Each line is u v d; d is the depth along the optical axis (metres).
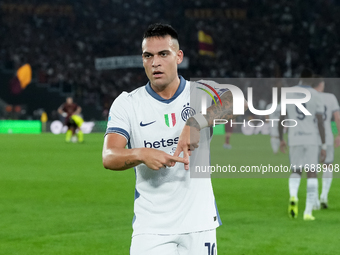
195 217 3.06
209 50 45.31
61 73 44.88
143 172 3.07
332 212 8.23
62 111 27.02
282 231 6.80
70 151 20.78
